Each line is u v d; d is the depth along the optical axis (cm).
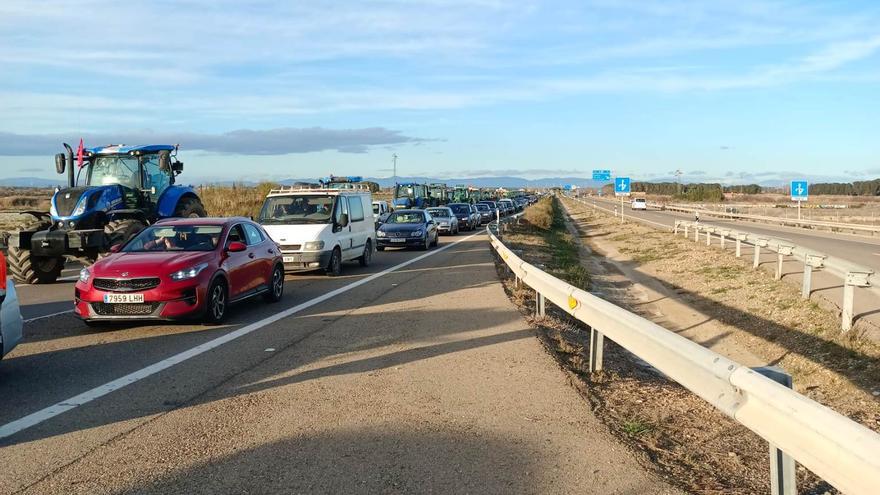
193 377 688
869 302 1209
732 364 403
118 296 903
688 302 1586
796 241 2844
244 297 1083
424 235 2481
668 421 578
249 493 411
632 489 418
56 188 1641
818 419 309
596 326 702
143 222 1568
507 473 442
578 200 14812
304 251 1548
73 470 446
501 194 11769
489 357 774
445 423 543
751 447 523
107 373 705
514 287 1414
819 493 436
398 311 1100
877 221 4494
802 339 1051
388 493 412
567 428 531
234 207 3600
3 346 674
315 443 497
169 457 470
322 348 823
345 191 1783
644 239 3478
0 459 466
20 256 1502
